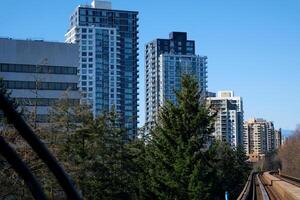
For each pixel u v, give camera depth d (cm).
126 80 16175
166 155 3688
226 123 14600
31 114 2875
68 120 3359
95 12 16300
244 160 11012
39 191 289
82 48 15488
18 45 10881
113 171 3856
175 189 3634
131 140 4731
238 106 18038
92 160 3491
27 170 289
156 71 12706
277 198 5947
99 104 15312
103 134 3672
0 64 10700
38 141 299
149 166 4497
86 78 15362
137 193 4591
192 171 3584
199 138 3650
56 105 3400
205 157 3666
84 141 3450
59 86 10925
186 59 13138
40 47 11038
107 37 15800
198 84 3753
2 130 2112
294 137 15975
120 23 16575
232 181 8019
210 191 3594
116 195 3844
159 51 14050
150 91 12012
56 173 301
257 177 13412
